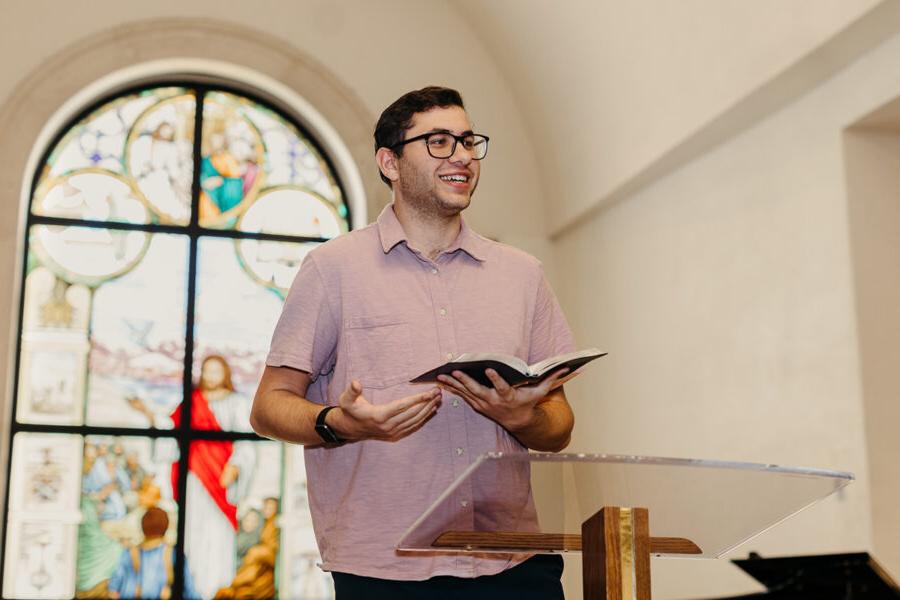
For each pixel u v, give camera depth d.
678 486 2.42
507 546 2.60
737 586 6.19
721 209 6.44
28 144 8.08
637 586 2.50
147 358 8.44
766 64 5.66
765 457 5.92
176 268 8.61
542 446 3.13
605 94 7.38
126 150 8.69
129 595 8.07
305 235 8.84
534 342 3.37
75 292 8.41
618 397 7.55
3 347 7.86
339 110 8.52
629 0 6.62
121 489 8.21
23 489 8.07
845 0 5.01
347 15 8.65
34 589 7.94
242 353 8.58
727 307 6.34
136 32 8.30
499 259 3.34
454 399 3.12
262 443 8.47
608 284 7.79
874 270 5.38
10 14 8.15
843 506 5.30
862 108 5.31
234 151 8.87
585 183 7.97
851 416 5.28
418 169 3.22
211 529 8.27
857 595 2.41
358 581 3.02
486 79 8.77
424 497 3.04
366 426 2.77
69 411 8.25
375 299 3.20
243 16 8.47
